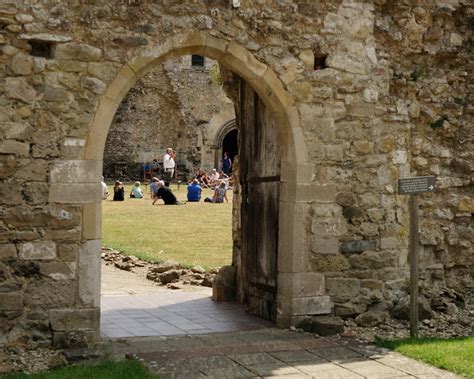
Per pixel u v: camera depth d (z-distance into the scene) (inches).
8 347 282.2
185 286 458.6
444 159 378.0
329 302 337.4
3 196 285.7
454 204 379.2
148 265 534.9
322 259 336.5
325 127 336.8
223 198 987.9
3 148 285.6
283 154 335.9
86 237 294.5
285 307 332.8
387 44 357.7
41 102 290.2
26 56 288.8
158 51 306.0
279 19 327.6
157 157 1429.6
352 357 282.5
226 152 1505.9
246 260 379.9
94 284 295.4
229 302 400.5
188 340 307.1
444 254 377.7
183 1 311.1
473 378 253.4
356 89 343.3
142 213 844.0
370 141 346.6
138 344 298.0
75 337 290.4
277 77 327.6
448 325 346.0
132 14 302.5
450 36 376.5
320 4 335.6
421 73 369.1
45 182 290.5
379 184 348.8
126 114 1412.4
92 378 245.8
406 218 356.8
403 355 286.0
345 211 341.1
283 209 335.3
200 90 1440.7
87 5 296.5
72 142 293.4
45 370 263.9
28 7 288.8
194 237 671.1
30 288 287.9
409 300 339.0
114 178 1402.6
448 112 377.4
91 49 296.2
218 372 259.0
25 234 287.9
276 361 275.0
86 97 295.3
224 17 317.7
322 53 336.5
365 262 344.5
